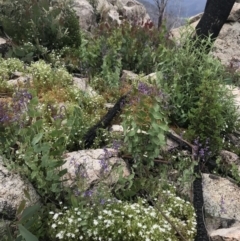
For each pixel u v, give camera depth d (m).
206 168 2.21
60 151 1.73
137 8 6.54
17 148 1.95
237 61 4.16
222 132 2.50
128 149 1.95
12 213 1.63
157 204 1.79
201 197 1.93
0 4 3.71
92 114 2.44
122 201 1.76
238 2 5.25
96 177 1.81
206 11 3.31
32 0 3.56
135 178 1.91
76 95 2.60
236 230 1.74
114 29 3.69
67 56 3.39
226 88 2.53
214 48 3.40
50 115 2.25
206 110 2.24
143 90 2.22
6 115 1.90
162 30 3.66
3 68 2.88
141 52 3.41
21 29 3.51
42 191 1.76
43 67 2.87
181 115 2.46
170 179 2.00
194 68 2.54
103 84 2.92
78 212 1.57
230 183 2.09
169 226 1.66
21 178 1.74
